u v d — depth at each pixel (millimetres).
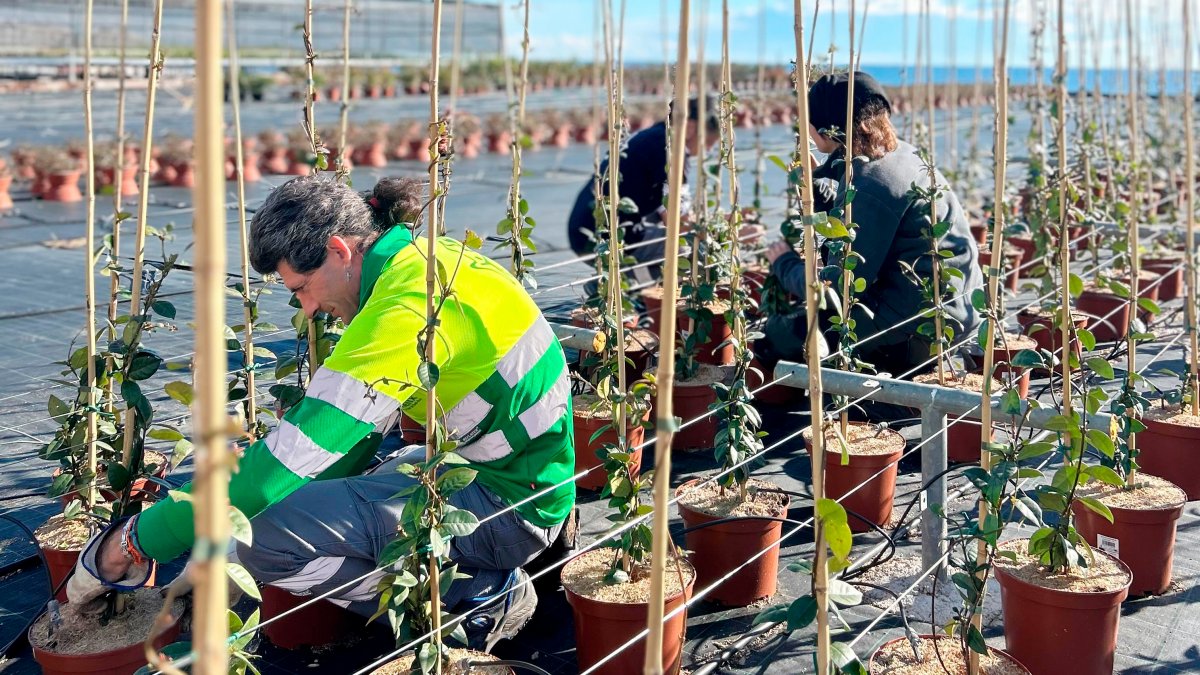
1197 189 9930
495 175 13336
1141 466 3715
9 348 5340
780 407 4711
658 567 1565
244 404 3252
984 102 15766
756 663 2736
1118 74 7781
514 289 2615
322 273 2570
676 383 4188
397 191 2633
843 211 3541
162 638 2389
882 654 2465
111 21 24281
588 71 34594
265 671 2707
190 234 8469
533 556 2807
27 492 3629
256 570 2561
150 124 2732
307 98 3238
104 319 5934
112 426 2908
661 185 5879
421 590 2295
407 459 2979
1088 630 2498
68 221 9523
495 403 2592
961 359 4453
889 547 3312
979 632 2270
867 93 4129
